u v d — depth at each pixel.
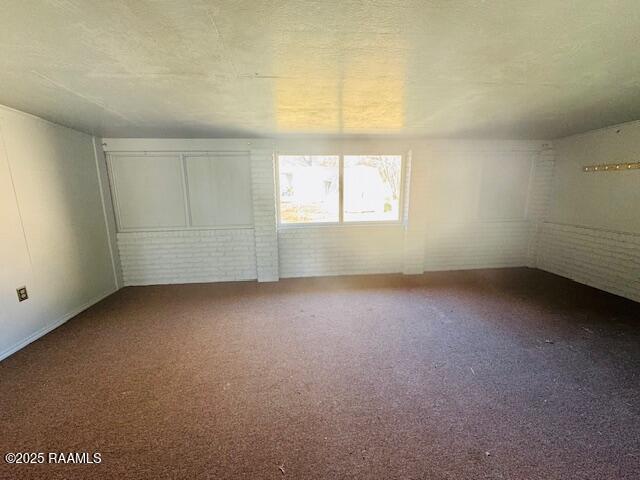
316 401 1.93
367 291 3.96
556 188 4.53
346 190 4.56
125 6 1.09
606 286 3.82
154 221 4.21
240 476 1.42
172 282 4.35
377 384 2.09
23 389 2.05
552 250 4.61
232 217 4.35
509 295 3.75
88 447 1.59
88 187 3.59
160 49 1.45
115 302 3.65
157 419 1.78
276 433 1.68
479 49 1.48
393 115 2.86
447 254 4.89
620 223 3.64
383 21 1.21
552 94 2.24
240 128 3.42
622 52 1.53
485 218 4.85
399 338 2.73
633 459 1.49
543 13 1.16
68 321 3.13
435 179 4.64
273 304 3.55
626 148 3.49
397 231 4.69
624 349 2.48
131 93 2.13
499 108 2.65
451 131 3.77
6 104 2.42
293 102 2.39
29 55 1.51
